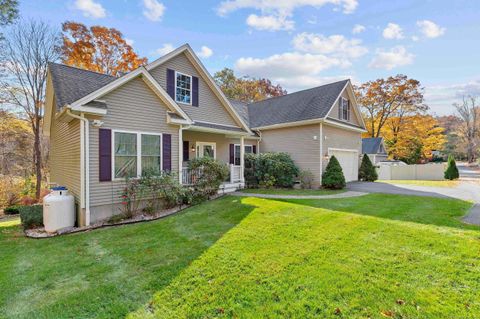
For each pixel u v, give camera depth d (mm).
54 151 11531
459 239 4688
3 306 3027
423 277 3389
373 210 7148
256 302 2932
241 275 3557
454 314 2662
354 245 4520
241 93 30016
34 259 4527
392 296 2980
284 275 3518
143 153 8125
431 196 9734
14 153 17859
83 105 6734
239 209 7555
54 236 6133
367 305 2836
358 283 3268
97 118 7195
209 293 3139
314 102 14703
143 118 8133
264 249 4461
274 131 15406
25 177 16422
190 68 11211
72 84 7961
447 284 3215
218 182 9969
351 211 7039
